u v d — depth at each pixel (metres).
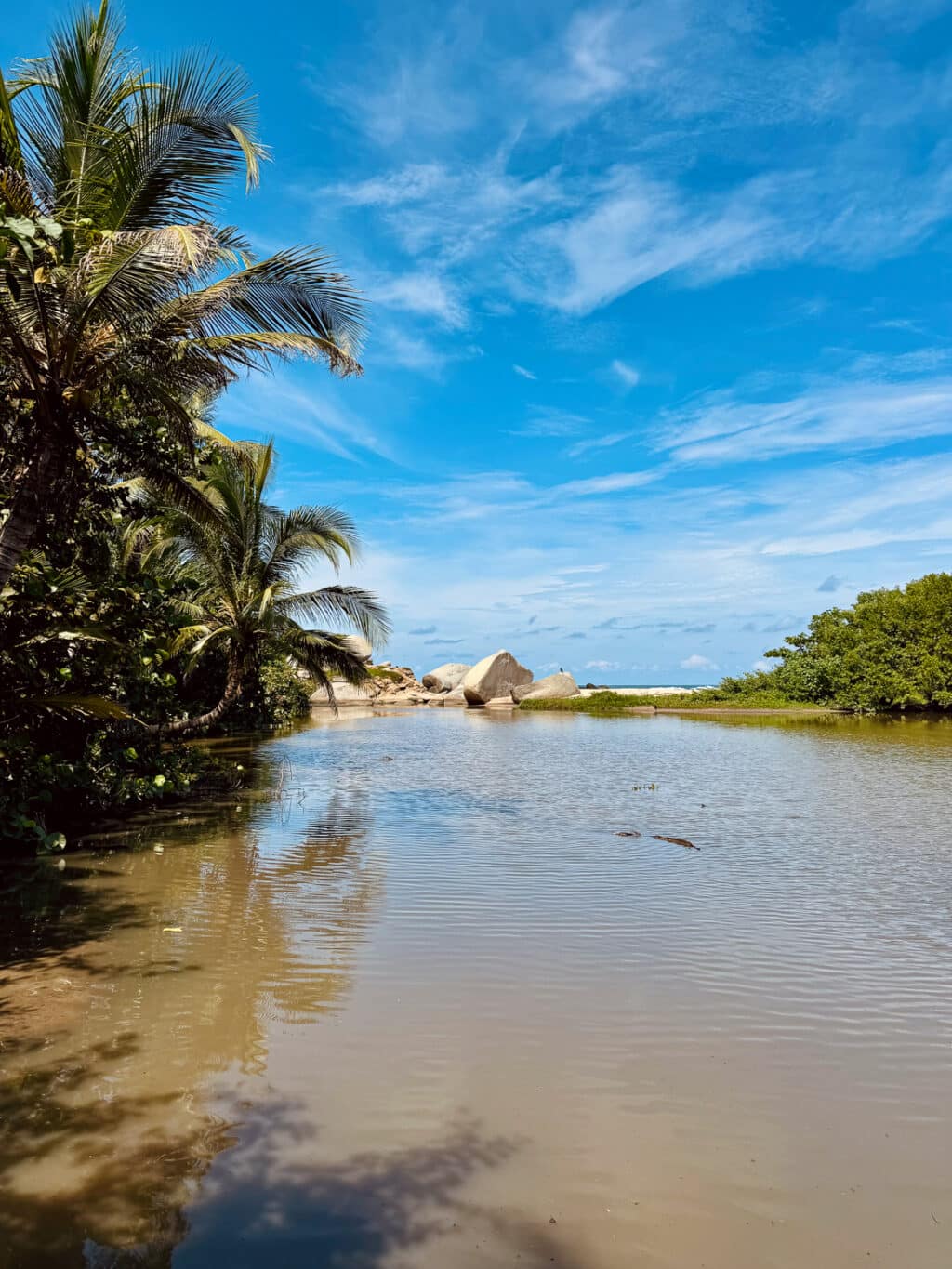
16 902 7.87
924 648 41.38
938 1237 3.23
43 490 8.12
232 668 16.67
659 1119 4.11
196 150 9.09
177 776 14.20
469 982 5.94
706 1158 3.77
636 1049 4.90
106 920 7.32
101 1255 3.05
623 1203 3.42
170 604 13.31
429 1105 4.21
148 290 7.80
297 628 16.81
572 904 7.97
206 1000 5.55
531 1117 4.11
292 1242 3.14
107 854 9.98
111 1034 5.01
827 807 14.10
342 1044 4.91
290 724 35.19
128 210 9.16
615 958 6.45
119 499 11.23
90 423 9.02
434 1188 3.50
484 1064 4.67
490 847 10.63
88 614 10.23
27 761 10.41
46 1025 5.12
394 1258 3.05
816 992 5.82
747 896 8.30
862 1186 3.57
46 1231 3.19
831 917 7.62
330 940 6.82
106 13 9.16
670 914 7.66
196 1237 3.16
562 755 23.05
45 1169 3.61
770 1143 3.91
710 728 34.06
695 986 5.89
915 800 14.83
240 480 15.98
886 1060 4.80
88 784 12.04
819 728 33.69
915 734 29.91
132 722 13.58
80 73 9.10
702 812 13.62
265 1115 4.09
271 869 9.30
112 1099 4.23
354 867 9.42
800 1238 3.21
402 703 55.16
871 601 47.47
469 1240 3.17
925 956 6.57
